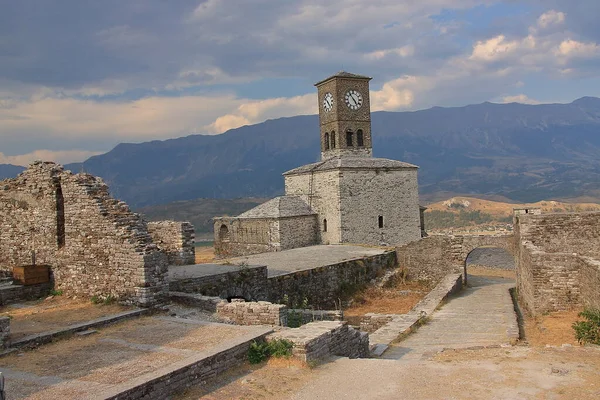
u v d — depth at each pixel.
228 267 27.23
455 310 27.52
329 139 59.22
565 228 30.78
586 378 12.59
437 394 11.94
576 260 24.27
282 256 39.69
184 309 20.02
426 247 40.28
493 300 31.12
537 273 24.92
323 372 13.71
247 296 26.09
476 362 14.39
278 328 16.47
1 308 20.59
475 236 38.78
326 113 59.47
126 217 21.23
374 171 52.75
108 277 20.66
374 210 52.66
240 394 12.28
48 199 23.16
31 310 19.89
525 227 31.47
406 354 17.67
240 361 14.27
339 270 34.34
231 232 55.97
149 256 19.77
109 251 20.59
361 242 51.88
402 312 30.41
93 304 20.48
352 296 34.34
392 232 53.59
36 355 14.27
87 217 21.44
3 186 25.06
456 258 39.28
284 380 13.08
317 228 53.81
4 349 14.37
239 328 16.06
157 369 12.48
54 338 15.74
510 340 18.89
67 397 10.95
